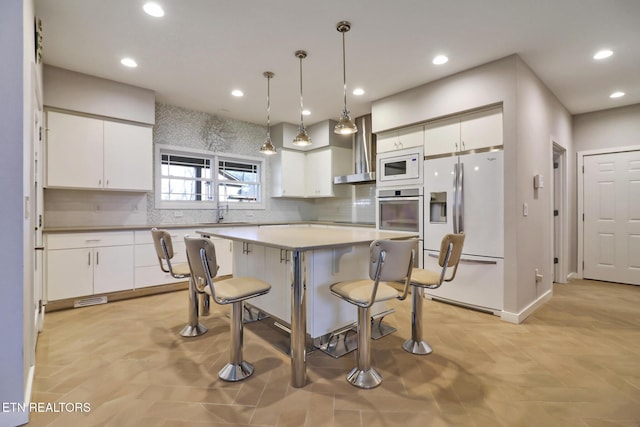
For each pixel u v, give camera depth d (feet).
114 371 6.53
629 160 13.83
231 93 12.89
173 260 12.88
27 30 5.33
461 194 10.56
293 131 17.72
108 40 8.82
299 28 8.23
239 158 17.01
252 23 8.02
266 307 8.97
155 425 4.91
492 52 9.38
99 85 11.30
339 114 15.83
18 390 4.90
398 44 9.01
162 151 14.52
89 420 5.01
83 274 10.77
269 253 8.84
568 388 5.94
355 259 8.32
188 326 8.57
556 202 14.44
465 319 9.57
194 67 10.52
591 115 14.69
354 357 7.23
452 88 10.87
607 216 14.42
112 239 11.41
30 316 5.85
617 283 14.17
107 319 9.60
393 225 12.95
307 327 7.52
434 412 5.23
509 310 9.51
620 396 5.69
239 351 6.43
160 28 8.21
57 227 11.05
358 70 10.64
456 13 7.57
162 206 14.35
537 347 7.70
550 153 12.00
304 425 4.91
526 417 5.11
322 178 17.38
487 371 6.56
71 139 10.87
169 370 6.59
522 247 9.73
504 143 9.65
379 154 13.48
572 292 12.73
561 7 7.30
